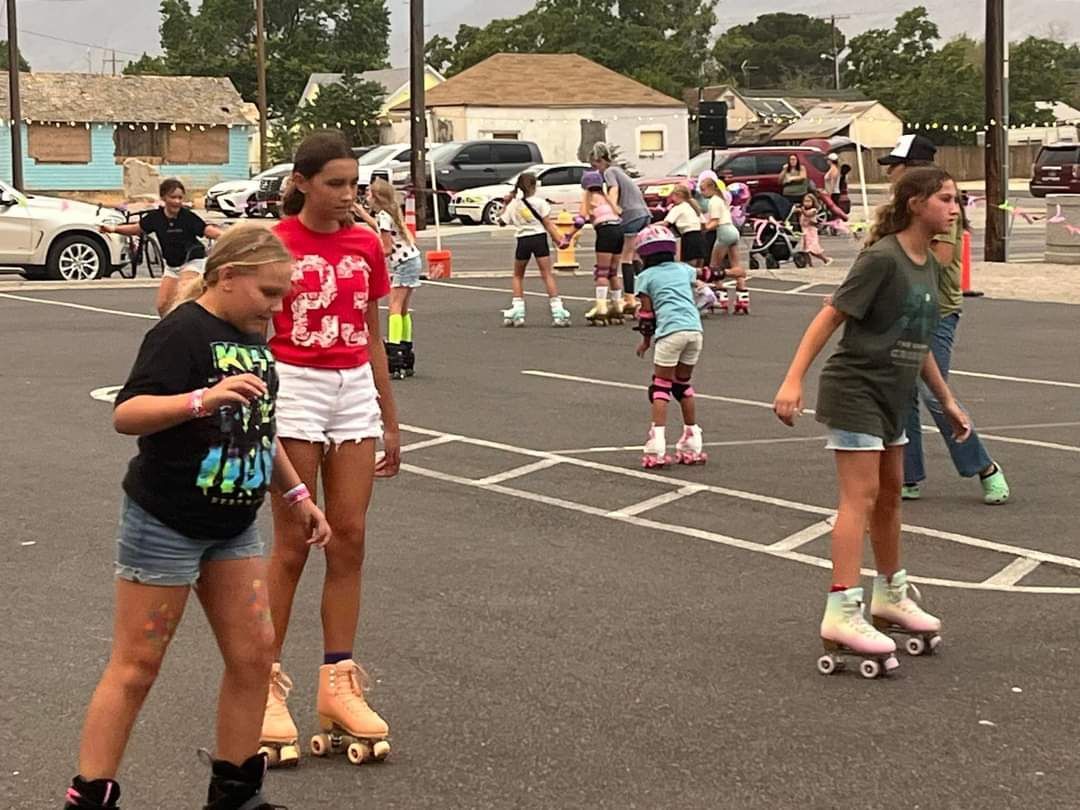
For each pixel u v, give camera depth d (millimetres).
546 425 11508
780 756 5652
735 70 118750
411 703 6137
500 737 5824
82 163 52969
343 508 5672
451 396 12758
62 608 7246
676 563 8031
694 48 111875
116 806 4941
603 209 17656
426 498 9336
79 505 9094
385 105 69812
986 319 18516
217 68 84688
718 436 11148
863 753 5676
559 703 6141
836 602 6426
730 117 81562
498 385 13367
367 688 5824
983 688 6301
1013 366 14656
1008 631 7004
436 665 6539
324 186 5574
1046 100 91562
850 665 6453
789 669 6512
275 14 89750
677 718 5992
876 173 70875
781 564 8023
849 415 6375
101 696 4844
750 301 20844
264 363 4867
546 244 17656
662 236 10117
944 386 6891
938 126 65625
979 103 78750
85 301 19812
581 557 8125
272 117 79562
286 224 5645
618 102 58750
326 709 5652
